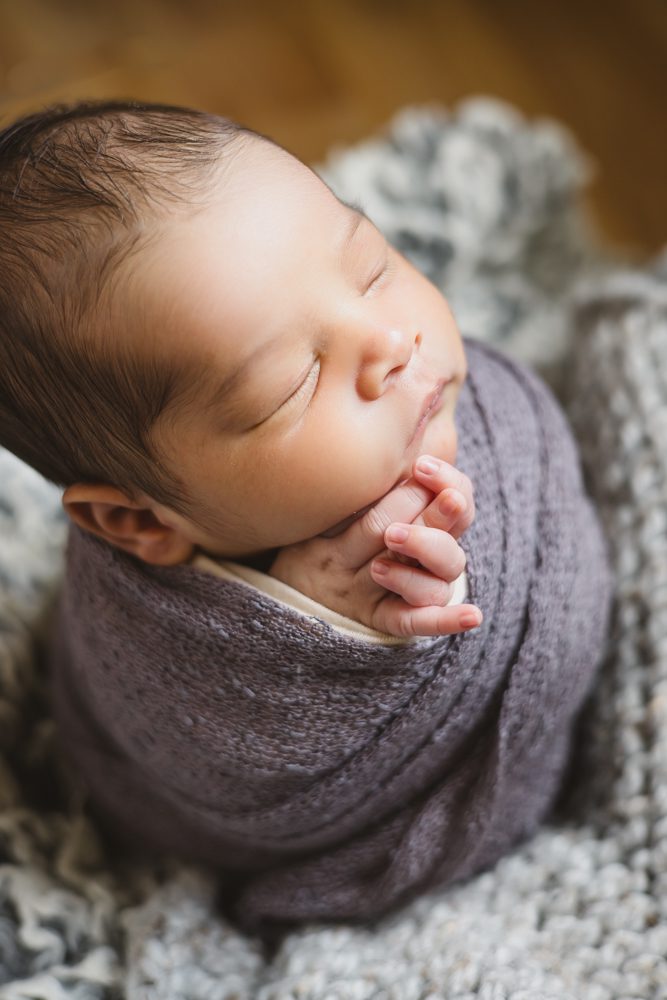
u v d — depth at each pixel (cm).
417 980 70
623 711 81
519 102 158
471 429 73
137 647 71
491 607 69
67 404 66
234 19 166
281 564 69
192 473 64
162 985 75
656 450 87
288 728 69
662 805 75
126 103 71
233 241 60
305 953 76
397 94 158
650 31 166
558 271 127
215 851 85
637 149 153
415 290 67
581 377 97
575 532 76
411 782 73
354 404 61
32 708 96
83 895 83
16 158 66
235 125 67
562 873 77
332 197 65
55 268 62
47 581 98
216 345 60
